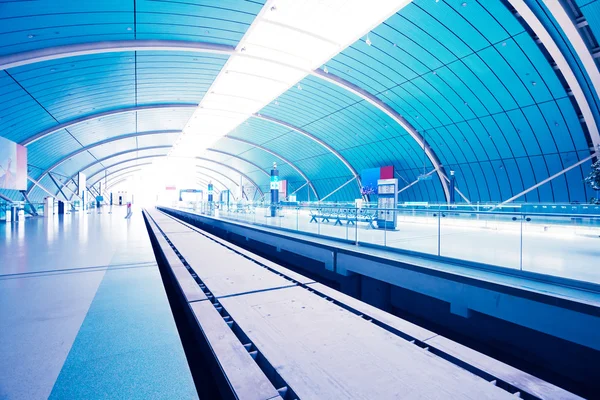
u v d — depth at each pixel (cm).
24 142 2361
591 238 923
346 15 1462
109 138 3478
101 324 312
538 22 1330
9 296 405
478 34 1508
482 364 226
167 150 4934
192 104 2758
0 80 1566
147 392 201
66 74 1727
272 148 4256
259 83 2291
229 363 226
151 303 377
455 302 596
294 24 1528
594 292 473
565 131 1842
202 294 400
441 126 2358
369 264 798
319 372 216
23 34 1266
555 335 456
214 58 1872
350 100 2475
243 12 1388
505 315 517
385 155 3106
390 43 1691
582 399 186
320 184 4469
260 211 1853
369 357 238
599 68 1405
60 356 249
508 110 1942
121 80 2014
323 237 1107
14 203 2094
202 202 3173
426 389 198
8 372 226
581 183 1920
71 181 4181
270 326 296
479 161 2405
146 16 1344
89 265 607
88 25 1324
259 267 574
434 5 1388
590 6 1225
